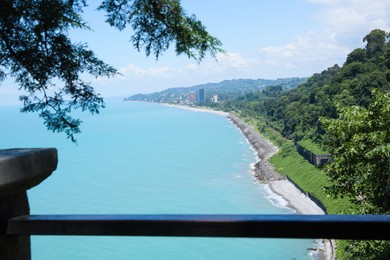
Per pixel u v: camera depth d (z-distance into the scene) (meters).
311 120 89.12
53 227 1.54
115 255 52.50
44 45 6.82
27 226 1.56
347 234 1.30
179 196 76.56
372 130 10.67
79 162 121.00
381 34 105.62
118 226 1.48
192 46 7.03
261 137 129.88
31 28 6.60
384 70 81.31
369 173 10.27
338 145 11.93
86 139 179.62
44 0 6.38
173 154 124.50
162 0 6.85
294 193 69.44
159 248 53.81
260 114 185.00
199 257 50.69
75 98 7.07
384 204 10.41
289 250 48.56
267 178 80.31
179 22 6.97
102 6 6.98
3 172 1.46
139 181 91.12
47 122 7.08
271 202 67.19
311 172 71.44
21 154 1.54
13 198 1.64
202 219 1.42
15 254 1.68
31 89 7.01
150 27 7.09
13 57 6.84
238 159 106.44
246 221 1.39
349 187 11.38
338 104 11.69
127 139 171.88
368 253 10.08
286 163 84.50
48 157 1.65
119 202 75.50
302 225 1.33
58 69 6.94
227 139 147.50
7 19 6.25
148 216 1.48
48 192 85.38
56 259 51.75
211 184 83.12
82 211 71.31
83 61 6.99
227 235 1.40
